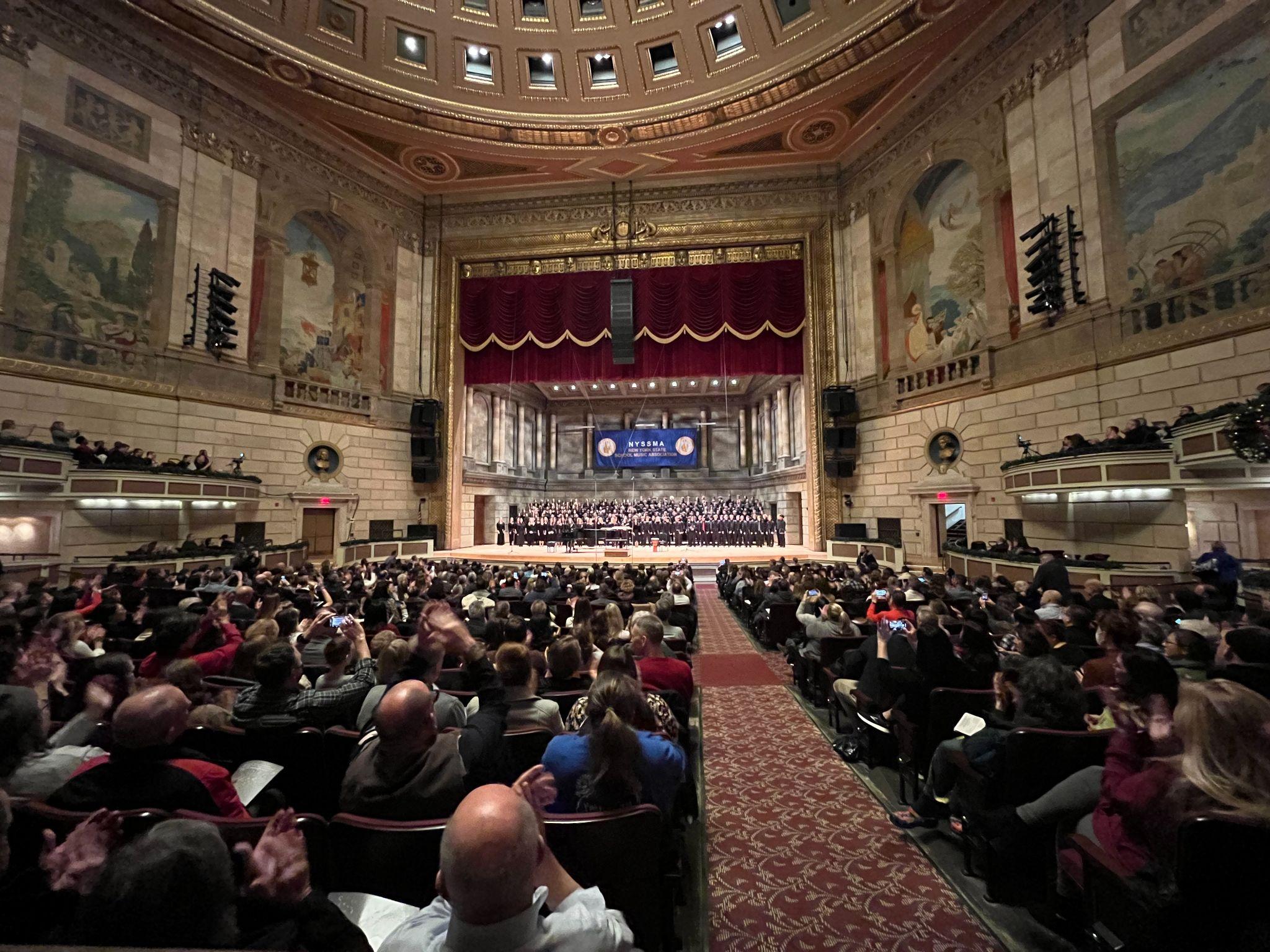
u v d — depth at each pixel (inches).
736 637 385.1
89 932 47.2
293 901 57.3
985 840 114.7
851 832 143.9
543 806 66.0
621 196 789.9
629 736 89.9
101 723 117.0
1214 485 325.7
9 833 75.6
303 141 671.1
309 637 202.1
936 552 594.6
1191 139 385.4
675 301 775.7
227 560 516.4
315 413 669.9
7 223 444.8
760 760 188.5
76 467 418.3
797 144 710.5
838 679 207.2
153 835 51.1
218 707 122.0
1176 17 394.0
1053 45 482.0
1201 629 185.9
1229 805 62.7
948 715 144.7
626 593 328.8
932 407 601.3
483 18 665.6
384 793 86.7
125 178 517.3
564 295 792.9
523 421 1162.0
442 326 805.2
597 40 677.9
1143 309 411.2
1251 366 347.6
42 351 461.4
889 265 663.1
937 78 597.3
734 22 653.9
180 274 554.3
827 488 725.9
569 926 51.4
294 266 664.4
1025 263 502.3
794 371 762.2
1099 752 104.9
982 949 104.6
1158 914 68.3
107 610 224.1
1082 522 426.6
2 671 126.0
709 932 109.9
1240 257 358.3
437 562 610.5
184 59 560.4
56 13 476.1
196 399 556.7
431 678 133.6
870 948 105.1
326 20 613.9
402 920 72.2
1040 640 142.1
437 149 719.7
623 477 1214.9
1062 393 465.4
